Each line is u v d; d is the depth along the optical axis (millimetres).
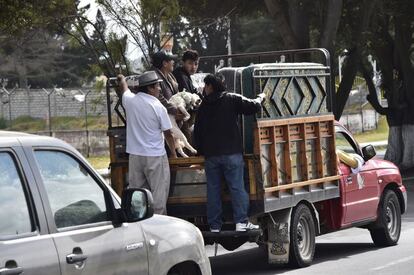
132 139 13867
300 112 15094
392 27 42938
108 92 15008
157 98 13930
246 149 14250
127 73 26391
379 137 72000
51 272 7246
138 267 8352
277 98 14469
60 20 25625
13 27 23188
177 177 14320
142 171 13891
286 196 14547
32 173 7402
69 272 7434
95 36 27203
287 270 15125
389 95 40781
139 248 8375
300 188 14984
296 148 14922
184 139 14422
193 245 9312
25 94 67750
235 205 13797
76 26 25969
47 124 65812
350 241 19062
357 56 32906
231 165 13711
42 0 23656
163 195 13930
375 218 17422
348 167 16594
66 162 7863
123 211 8203
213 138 13750
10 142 7340
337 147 16797
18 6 22234
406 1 37906
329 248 18031
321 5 31141
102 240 7918
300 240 15258
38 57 85062
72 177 7879
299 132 15023
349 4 35844
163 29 26969
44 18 24766
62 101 66125
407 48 39812
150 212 8258
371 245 18281
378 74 49969
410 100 40375
